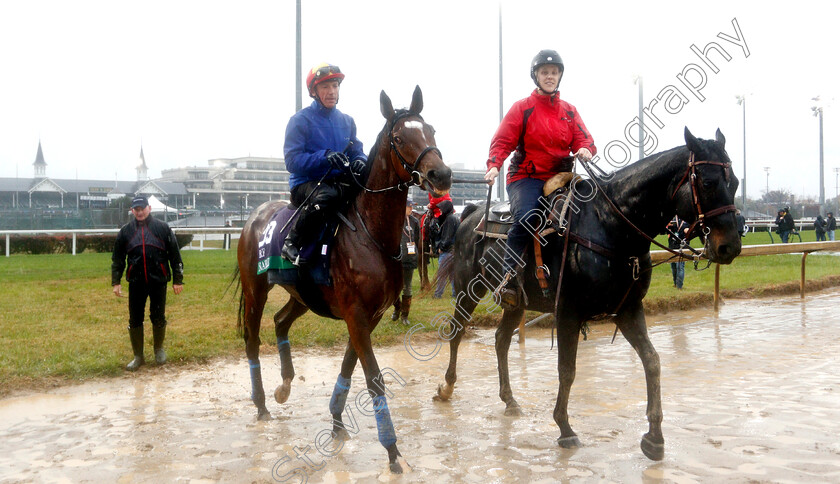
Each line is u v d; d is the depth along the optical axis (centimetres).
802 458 384
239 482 369
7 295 1023
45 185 7956
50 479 373
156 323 642
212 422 480
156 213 4744
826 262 1758
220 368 646
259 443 434
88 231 1994
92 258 1853
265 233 472
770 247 1050
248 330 505
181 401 535
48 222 3494
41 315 852
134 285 625
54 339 709
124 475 378
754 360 661
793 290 1234
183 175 12525
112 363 626
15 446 429
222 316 855
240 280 539
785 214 2205
